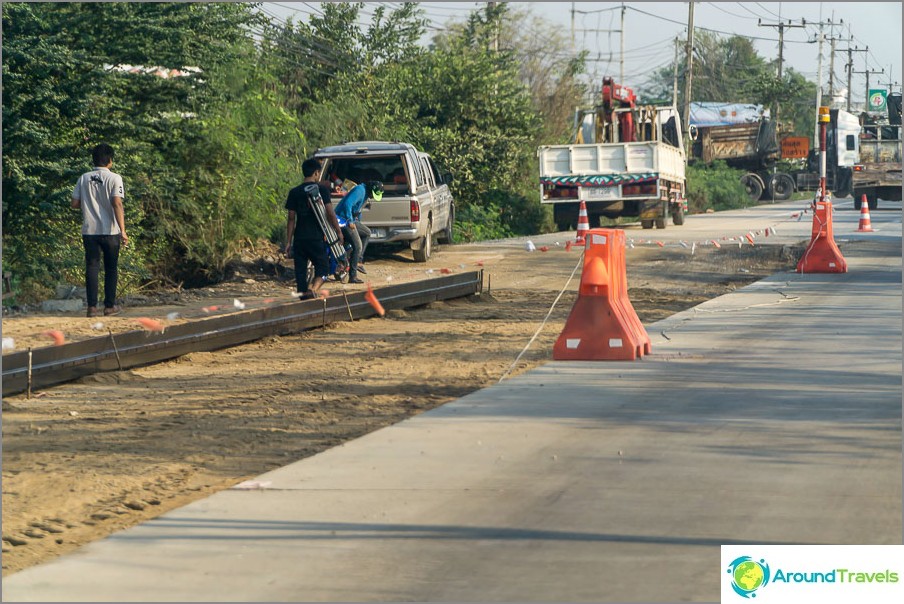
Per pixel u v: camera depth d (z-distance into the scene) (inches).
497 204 3801.7
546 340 1152.2
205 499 552.1
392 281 1675.7
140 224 1889.8
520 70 4953.3
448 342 1146.0
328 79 3540.8
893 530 485.7
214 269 1994.3
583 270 991.6
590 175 2829.7
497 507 528.7
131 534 498.0
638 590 419.5
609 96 3206.2
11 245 1581.0
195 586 432.5
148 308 1369.3
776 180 5334.6
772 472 584.7
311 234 1311.5
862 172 4033.0
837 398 785.6
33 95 1612.9
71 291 1609.3
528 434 685.9
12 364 849.5
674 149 3021.7
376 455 639.1
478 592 419.8
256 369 991.6
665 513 514.3
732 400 783.7
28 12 1627.7
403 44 3831.2
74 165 1635.1
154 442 709.9
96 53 1748.3
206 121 1988.2
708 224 3181.6
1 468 645.9
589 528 494.0
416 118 3700.8
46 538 520.4
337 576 440.5
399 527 500.7
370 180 1991.9
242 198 2048.5
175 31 1817.2
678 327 1186.0
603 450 639.8
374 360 1035.3
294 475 597.3
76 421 776.3
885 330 1131.9
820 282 1635.1
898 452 625.0
